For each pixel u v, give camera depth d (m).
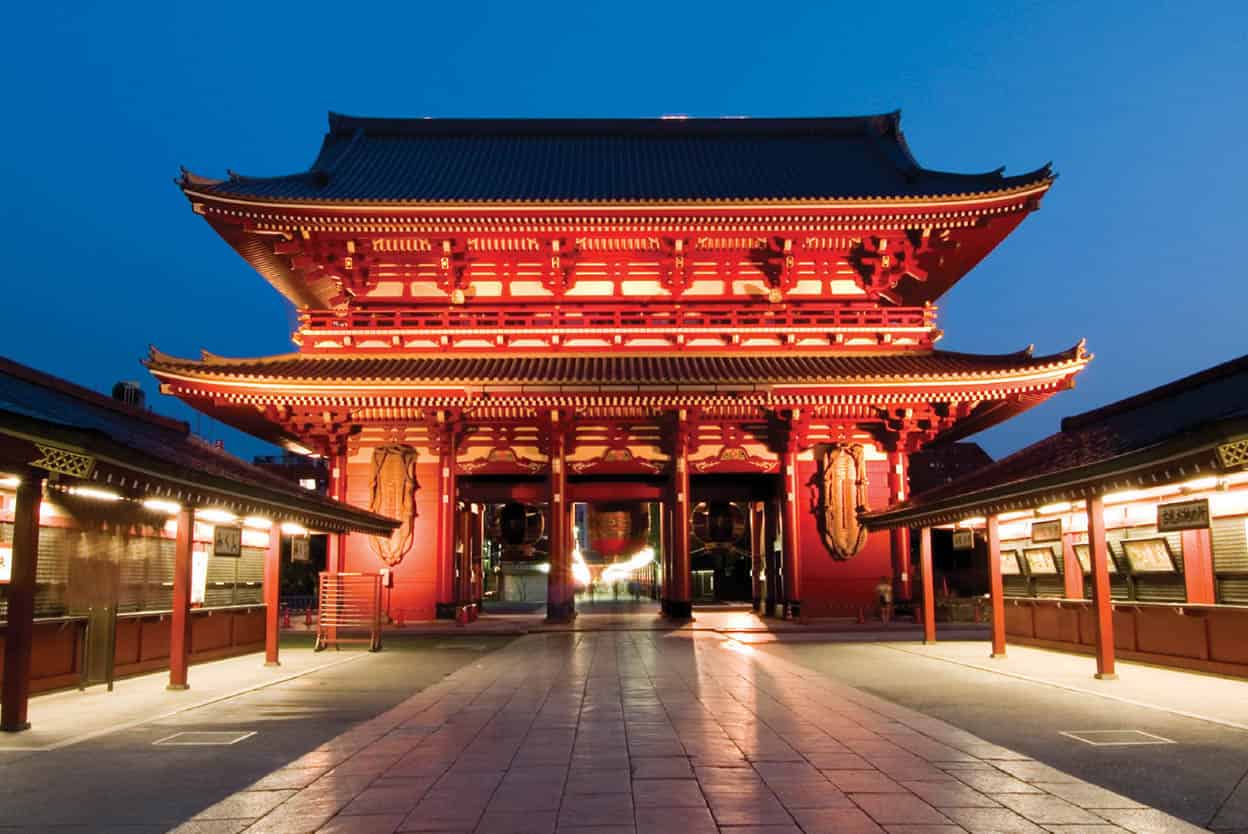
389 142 54.06
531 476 42.94
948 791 9.79
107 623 18.80
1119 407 24.20
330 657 26.36
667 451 42.06
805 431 41.19
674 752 11.97
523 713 15.46
